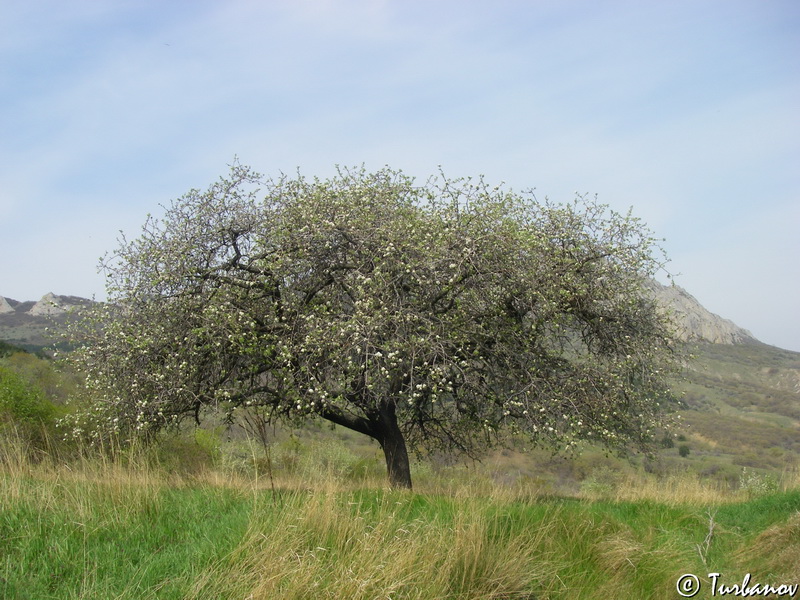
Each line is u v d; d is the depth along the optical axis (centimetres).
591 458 2223
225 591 476
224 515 663
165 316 1047
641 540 773
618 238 1134
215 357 1059
